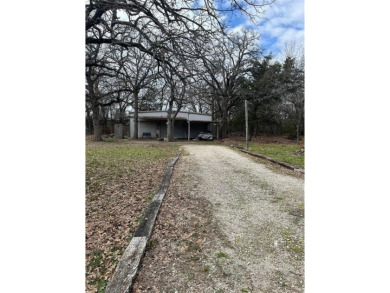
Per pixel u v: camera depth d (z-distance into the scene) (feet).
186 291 4.90
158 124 76.84
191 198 11.23
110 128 83.20
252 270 5.62
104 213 9.26
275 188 13.05
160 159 24.39
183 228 7.95
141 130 75.15
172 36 11.78
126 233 7.54
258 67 55.62
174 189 12.82
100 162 21.43
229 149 37.37
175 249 6.59
